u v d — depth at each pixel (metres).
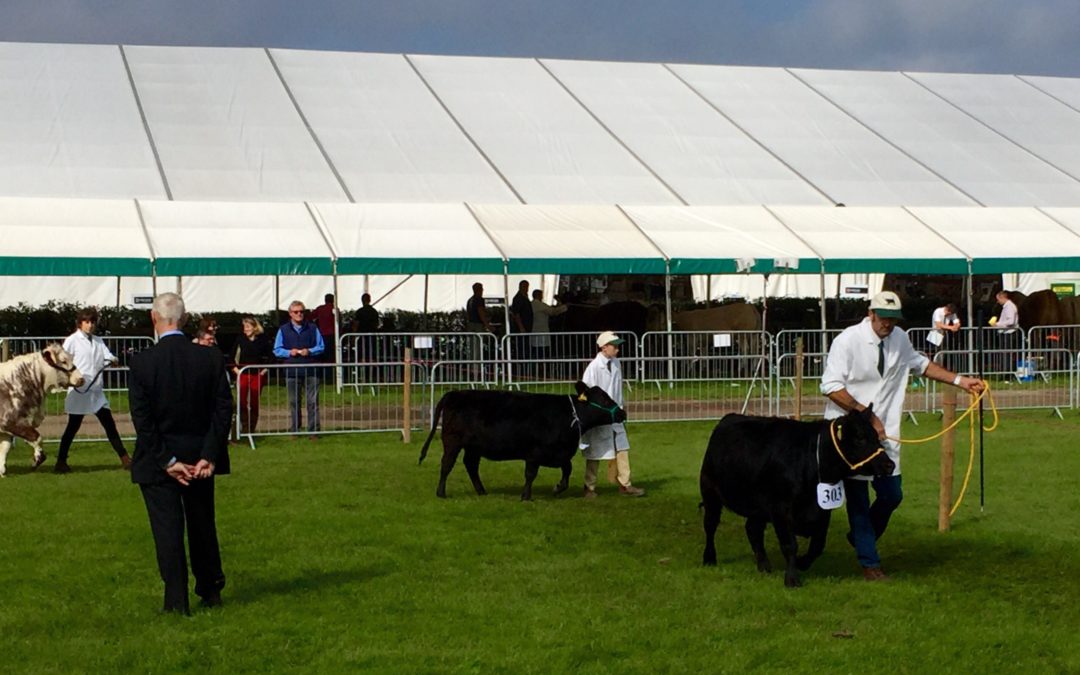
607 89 32.62
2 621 7.73
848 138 30.95
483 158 27.48
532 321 24.67
